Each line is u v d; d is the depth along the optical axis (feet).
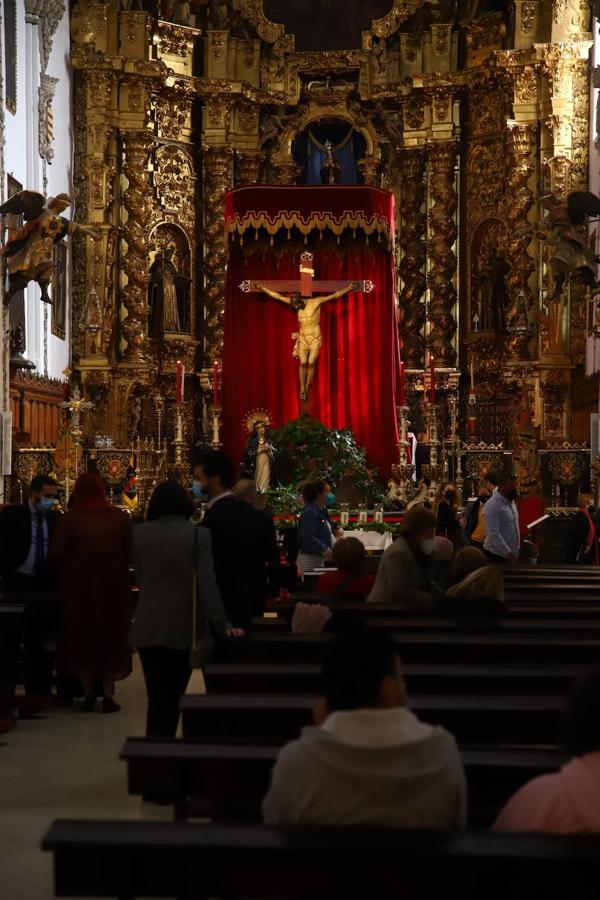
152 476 74.59
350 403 76.74
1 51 62.80
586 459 72.02
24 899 16.93
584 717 10.48
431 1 86.63
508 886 10.14
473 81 84.64
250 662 22.63
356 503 66.03
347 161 89.71
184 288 87.15
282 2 88.63
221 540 26.03
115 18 83.87
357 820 10.87
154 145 85.56
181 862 10.58
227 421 77.15
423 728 11.28
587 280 69.21
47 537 34.22
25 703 30.83
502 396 84.64
